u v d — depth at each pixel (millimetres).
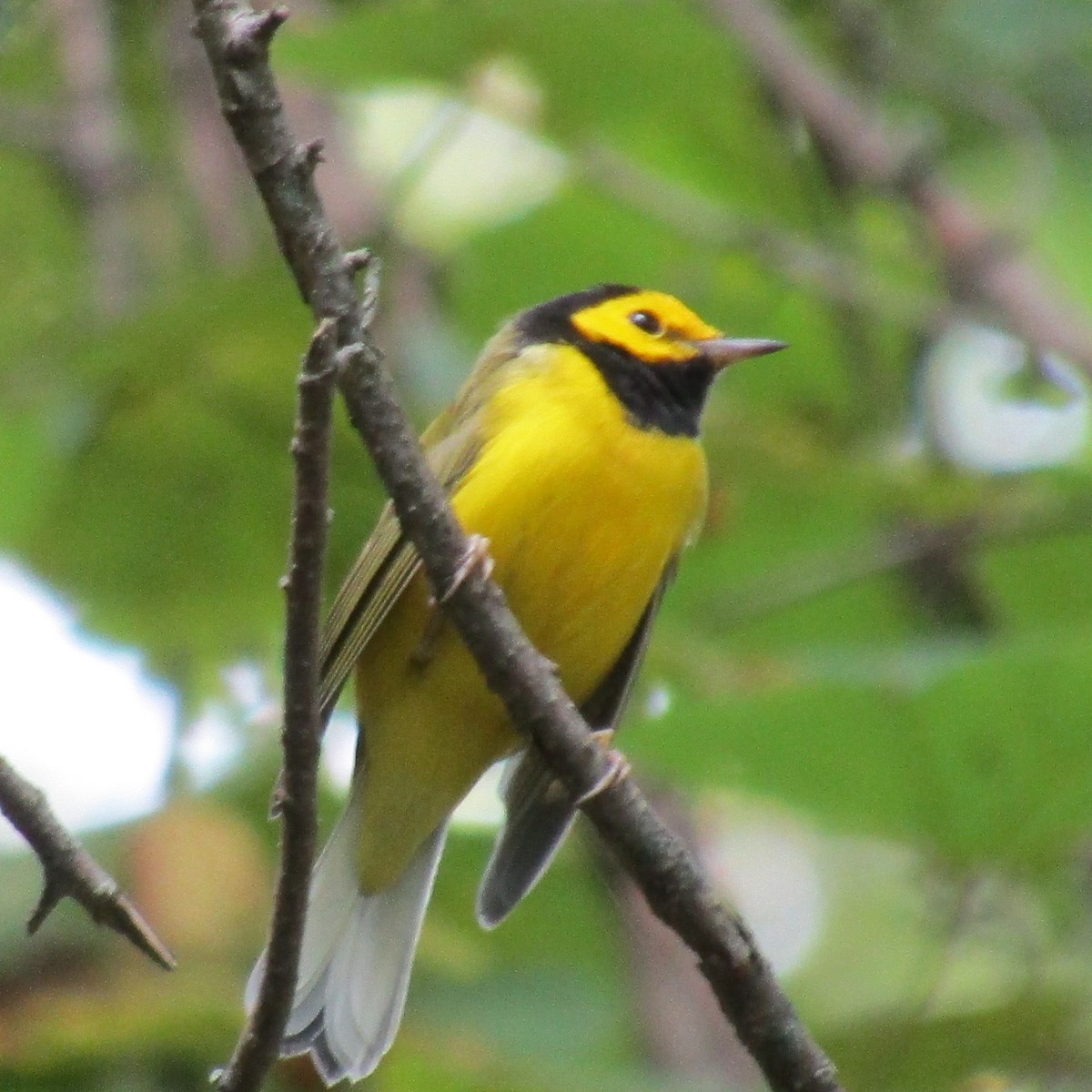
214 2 6594
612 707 9680
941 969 10250
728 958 7332
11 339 11984
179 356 11789
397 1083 9844
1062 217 15164
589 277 15156
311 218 6746
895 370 14945
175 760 12164
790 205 14602
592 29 11734
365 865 9375
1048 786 9531
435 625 9023
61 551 13094
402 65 11602
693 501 9609
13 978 10094
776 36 13453
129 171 14055
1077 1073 10367
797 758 9562
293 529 6520
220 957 10172
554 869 12469
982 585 13484
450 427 9750
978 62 14602
